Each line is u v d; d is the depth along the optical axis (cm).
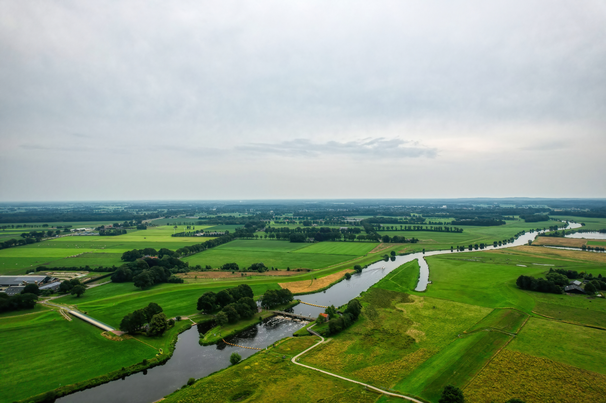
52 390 7381
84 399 7288
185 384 7925
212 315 12200
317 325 11306
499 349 9125
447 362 8494
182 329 11025
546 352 8938
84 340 9869
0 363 8475
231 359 8781
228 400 7094
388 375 8006
